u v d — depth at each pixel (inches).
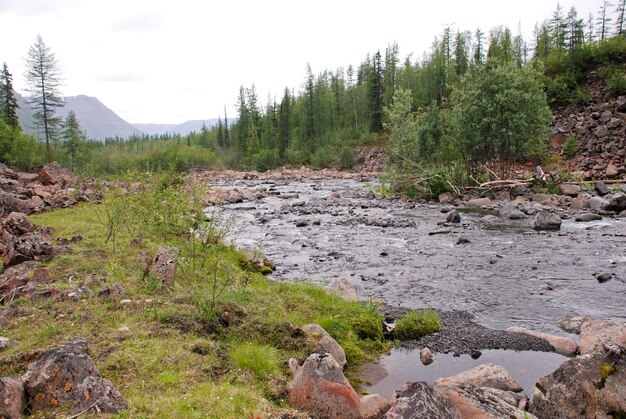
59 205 928.9
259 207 1289.4
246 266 549.3
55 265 453.4
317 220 1002.1
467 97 1286.9
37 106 2642.7
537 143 1300.4
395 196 1398.9
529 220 927.0
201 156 3998.5
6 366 236.8
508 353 342.0
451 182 1317.7
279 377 257.0
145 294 360.8
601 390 226.1
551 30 3654.0
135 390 220.8
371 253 687.1
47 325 294.0
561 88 2028.8
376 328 372.5
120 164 3540.8
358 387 291.0
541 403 237.9
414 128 1502.2
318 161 3376.0
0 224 600.7
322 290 450.3
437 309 444.1
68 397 202.7
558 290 489.4
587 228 815.7
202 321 306.5
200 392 222.2
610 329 342.0
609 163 1638.8
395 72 4097.0
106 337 275.9
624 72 1967.3
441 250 690.8
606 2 3587.6
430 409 199.8
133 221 559.5
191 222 475.5
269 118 4414.4
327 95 4399.6
